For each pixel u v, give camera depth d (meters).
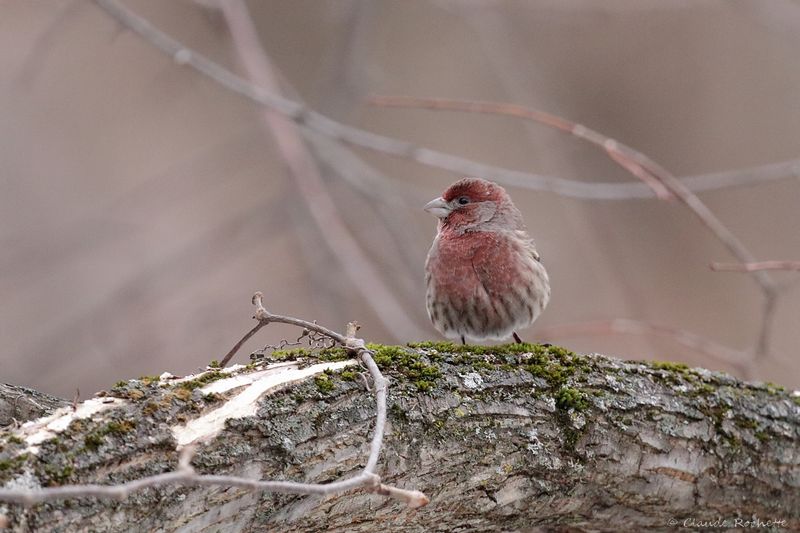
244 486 4.88
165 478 4.68
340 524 6.29
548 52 17.66
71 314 14.64
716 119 17.56
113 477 5.50
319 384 6.24
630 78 17.61
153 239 15.81
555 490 6.91
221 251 13.65
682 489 7.24
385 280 13.55
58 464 5.41
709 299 16.84
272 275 15.60
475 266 9.33
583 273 16.05
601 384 7.11
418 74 16.92
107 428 5.61
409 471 6.39
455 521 6.79
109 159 16.25
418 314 12.52
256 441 5.91
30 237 14.34
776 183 17.34
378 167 16.39
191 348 13.90
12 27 15.99
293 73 16.19
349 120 13.20
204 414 5.89
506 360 7.03
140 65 16.33
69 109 16.23
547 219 16.47
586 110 17.58
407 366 6.65
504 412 6.73
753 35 17.52
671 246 17.11
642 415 7.10
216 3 12.03
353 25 13.45
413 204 12.05
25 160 15.81
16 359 12.97
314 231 12.80
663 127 17.56
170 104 16.61
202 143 16.67
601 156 16.98
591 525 7.34
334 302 12.76
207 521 5.76
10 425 5.75
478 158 16.75
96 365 13.38
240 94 10.30
